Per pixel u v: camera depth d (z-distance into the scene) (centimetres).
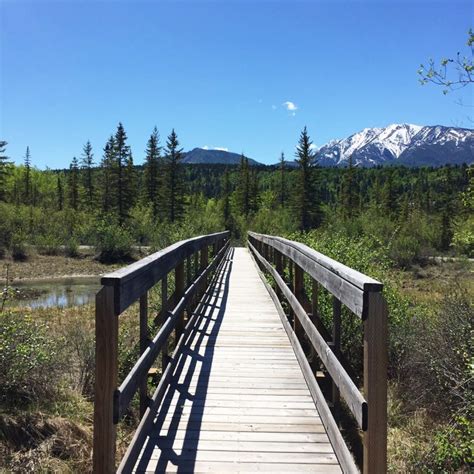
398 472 439
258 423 344
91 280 2603
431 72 636
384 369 197
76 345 657
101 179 5656
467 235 907
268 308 784
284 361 496
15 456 402
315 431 332
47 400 496
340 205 5975
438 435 450
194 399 389
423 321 653
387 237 2639
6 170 5403
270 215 4459
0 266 2942
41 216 4175
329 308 670
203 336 596
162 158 5472
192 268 1127
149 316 951
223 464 284
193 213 5062
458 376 522
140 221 4544
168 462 286
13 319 561
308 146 5047
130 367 607
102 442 204
